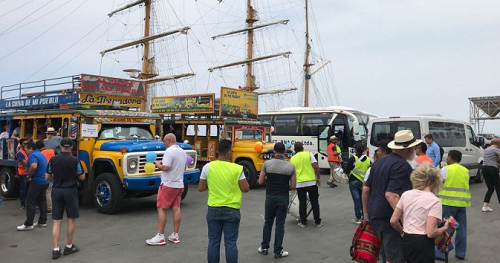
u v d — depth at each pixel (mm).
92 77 10344
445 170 5828
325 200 10977
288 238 6980
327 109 18469
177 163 6602
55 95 10727
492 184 9250
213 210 4809
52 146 9375
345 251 6184
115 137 9977
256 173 13055
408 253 3727
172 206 6645
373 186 4297
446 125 13773
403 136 4133
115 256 5926
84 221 8297
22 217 8758
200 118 14656
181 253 6055
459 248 5785
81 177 6254
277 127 19562
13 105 12320
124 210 9492
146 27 35031
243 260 5754
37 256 5973
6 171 11383
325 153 17938
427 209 3670
